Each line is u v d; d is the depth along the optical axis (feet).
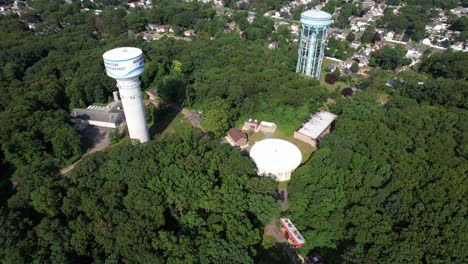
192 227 262.06
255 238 256.73
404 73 581.94
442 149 340.80
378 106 456.04
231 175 294.66
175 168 289.53
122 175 292.20
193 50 643.86
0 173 378.12
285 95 460.96
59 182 284.82
